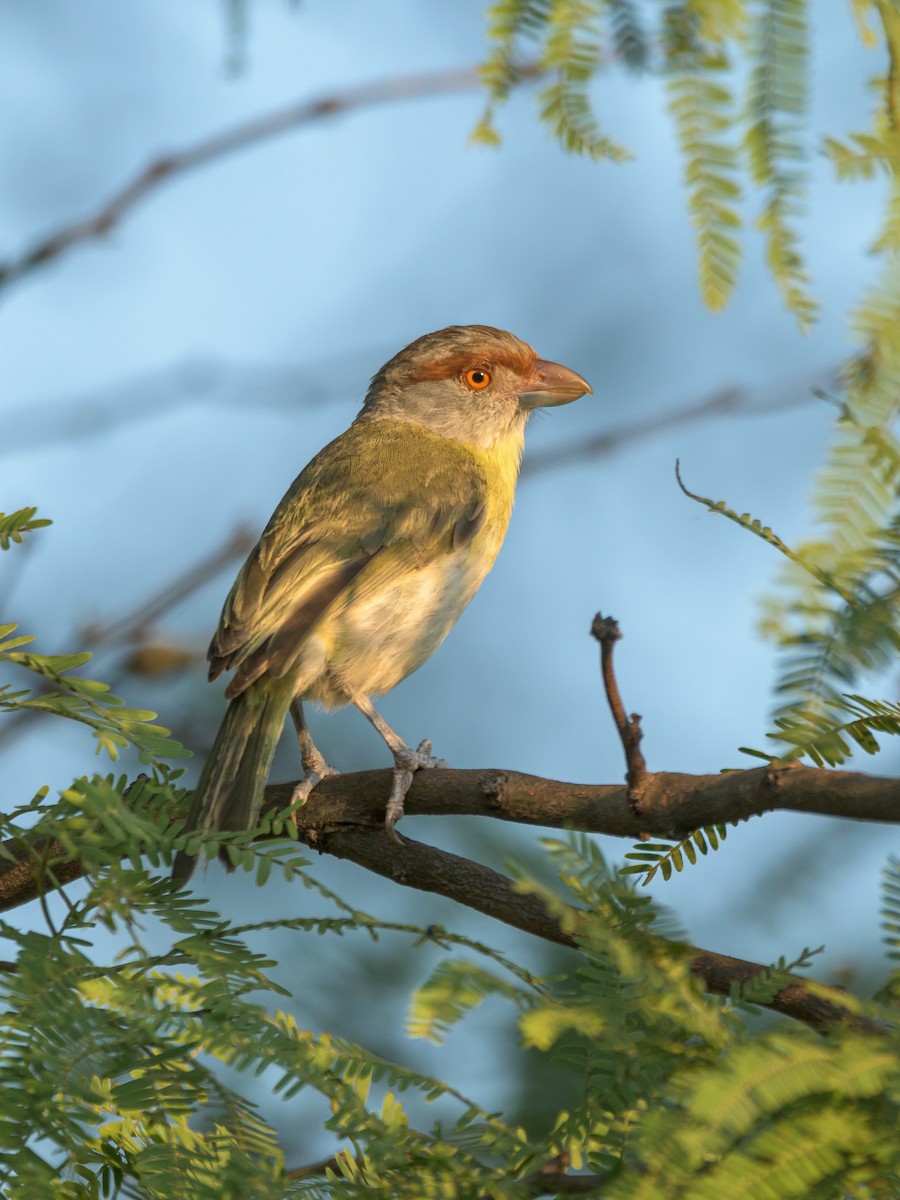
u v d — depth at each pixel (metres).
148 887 5.28
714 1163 3.70
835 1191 3.58
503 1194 4.27
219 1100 4.75
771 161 4.79
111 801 5.31
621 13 5.26
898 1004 4.52
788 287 4.79
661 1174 3.62
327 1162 4.88
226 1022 4.64
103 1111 4.86
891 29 4.70
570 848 4.79
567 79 5.32
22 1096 4.30
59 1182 4.25
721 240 4.86
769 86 4.80
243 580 10.89
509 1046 8.37
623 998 4.37
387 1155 4.45
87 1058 4.43
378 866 8.20
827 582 3.95
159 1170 4.33
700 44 4.87
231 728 9.56
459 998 4.36
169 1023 4.61
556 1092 7.95
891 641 3.88
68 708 5.62
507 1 5.42
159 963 4.97
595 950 4.46
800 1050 3.73
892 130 4.27
